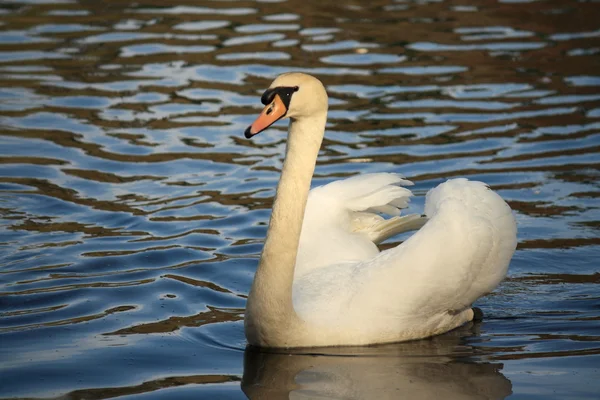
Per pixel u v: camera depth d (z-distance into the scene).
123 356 9.69
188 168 15.54
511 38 22.31
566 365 9.55
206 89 19.06
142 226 13.36
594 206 14.00
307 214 11.47
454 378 9.26
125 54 21.02
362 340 10.11
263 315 9.72
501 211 10.77
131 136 16.80
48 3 24.91
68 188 14.66
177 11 24.27
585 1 25.28
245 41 21.83
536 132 16.94
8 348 9.85
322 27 23.02
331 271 10.68
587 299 11.44
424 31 22.78
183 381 9.12
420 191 14.59
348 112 17.94
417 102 18.47
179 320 10.67
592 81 19.55
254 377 9.23
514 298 11.55
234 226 13.45
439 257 10.19
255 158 16.03
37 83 19.34
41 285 11.47
